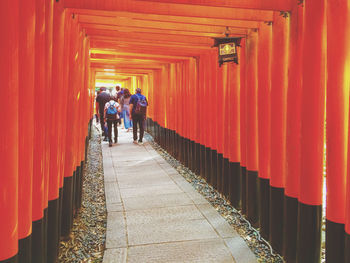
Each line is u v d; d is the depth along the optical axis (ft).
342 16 7.95
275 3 10.52
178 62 28.86
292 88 10.71
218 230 13.85
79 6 10.80
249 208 15.02
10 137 5.62
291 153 10.89
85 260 11.19
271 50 11.99
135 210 16.26
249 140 14.87
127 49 23.29
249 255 11.72
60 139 10.93
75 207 15.16
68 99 12.38
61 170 11.13
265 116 13.16
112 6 11.25
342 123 8.27
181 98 27.89
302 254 10.06
